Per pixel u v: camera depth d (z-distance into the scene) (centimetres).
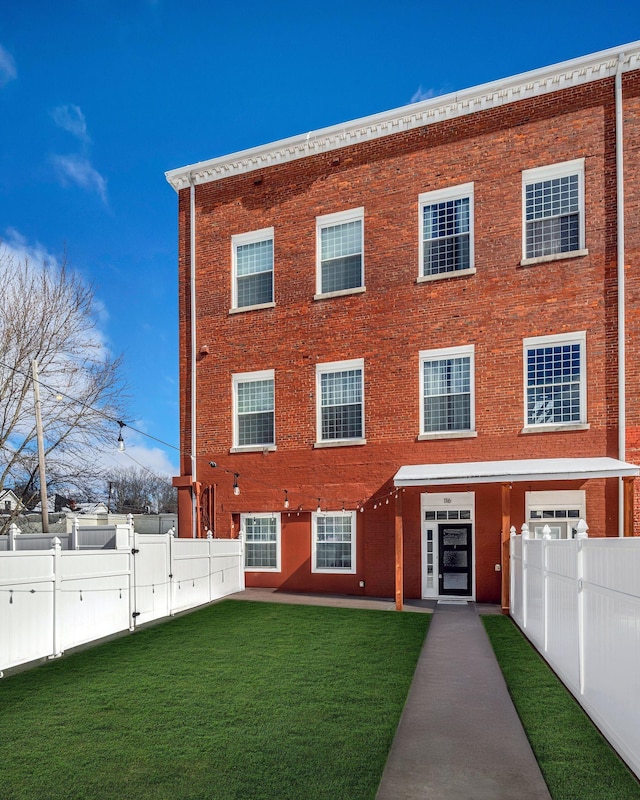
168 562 1430
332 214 1883
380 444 1748
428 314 1734
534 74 1641
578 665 742
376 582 1714
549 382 1598
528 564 1159
